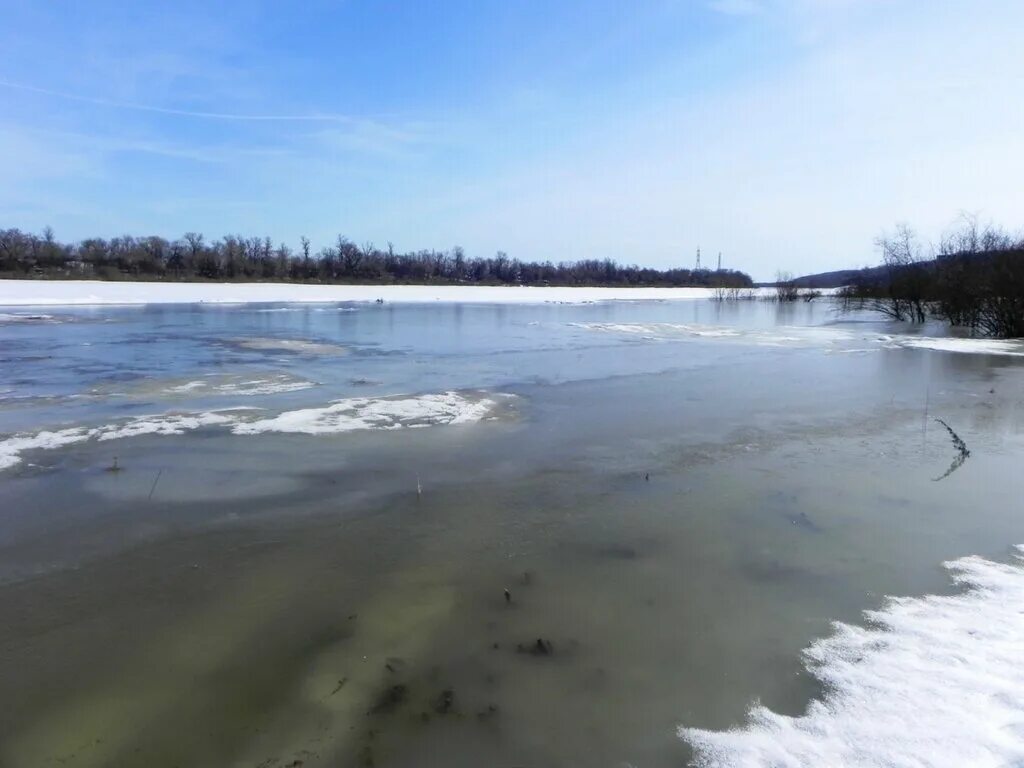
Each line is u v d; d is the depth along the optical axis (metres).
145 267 75.25
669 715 3.71
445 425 10.42
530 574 5.48
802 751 3.38
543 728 3.62
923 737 3.42
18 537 6.15
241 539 6.15
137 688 4.00
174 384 13.68
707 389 13.94
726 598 5.04
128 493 7.30
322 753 3.45
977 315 28.59
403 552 5.90
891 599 4.96
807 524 6.50
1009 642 4.29
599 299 67.69
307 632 4.62
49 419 10.53
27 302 40.69
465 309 44.44
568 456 8.85
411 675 4.12
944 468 8.32
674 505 7.05
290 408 11.40
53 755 3.44
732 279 107.62
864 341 24.44
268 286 62.50
